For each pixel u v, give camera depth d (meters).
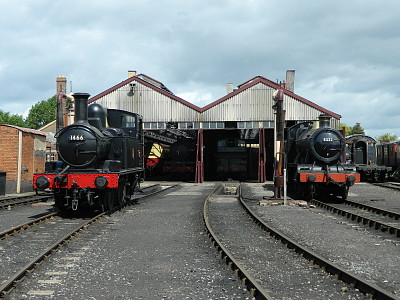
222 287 6.42
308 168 19.25
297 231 11.46
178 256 8.50
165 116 37.81
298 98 36.47
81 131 14.08
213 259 8.24
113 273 7.20
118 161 15.27
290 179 23.09
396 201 19.92
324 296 6.03
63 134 14.17
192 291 6.23
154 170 47.94
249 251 9.01
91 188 13.96
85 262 7.91
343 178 18.75
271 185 33.31
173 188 30.42
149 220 13.38
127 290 6.29
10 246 9.33
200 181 37.47
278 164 18.83
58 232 11.09
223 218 14.00
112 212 15.11
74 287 6.39
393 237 10.66
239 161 42.12
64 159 14.12
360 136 38.34
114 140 16.06
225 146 42.41
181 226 12.20
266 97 37.19
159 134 45.59
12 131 23.16
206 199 19.44
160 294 6.10
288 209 16.47
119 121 17.81
